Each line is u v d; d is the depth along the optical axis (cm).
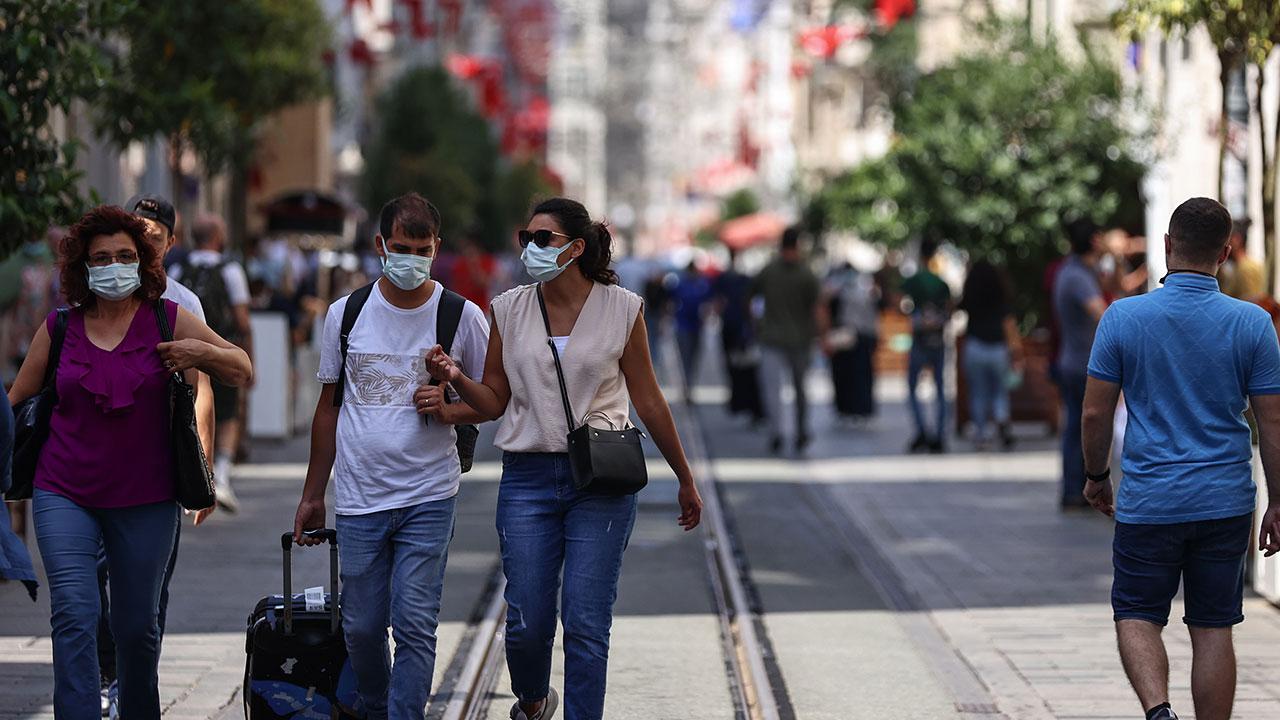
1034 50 6606
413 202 1745
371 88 15675
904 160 6575
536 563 1772
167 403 1734
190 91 4541
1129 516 1783
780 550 3494
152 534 1738
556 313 1775
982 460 5209
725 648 2553
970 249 6506
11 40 2561
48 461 1717
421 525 1761
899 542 3588
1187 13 3066
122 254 1709
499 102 13825
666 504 4181
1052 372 4097
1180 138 6469
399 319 1773
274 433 5347
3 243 2625
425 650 1748
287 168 11738
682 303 7481
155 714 1800
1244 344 1766
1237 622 1791
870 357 6438
